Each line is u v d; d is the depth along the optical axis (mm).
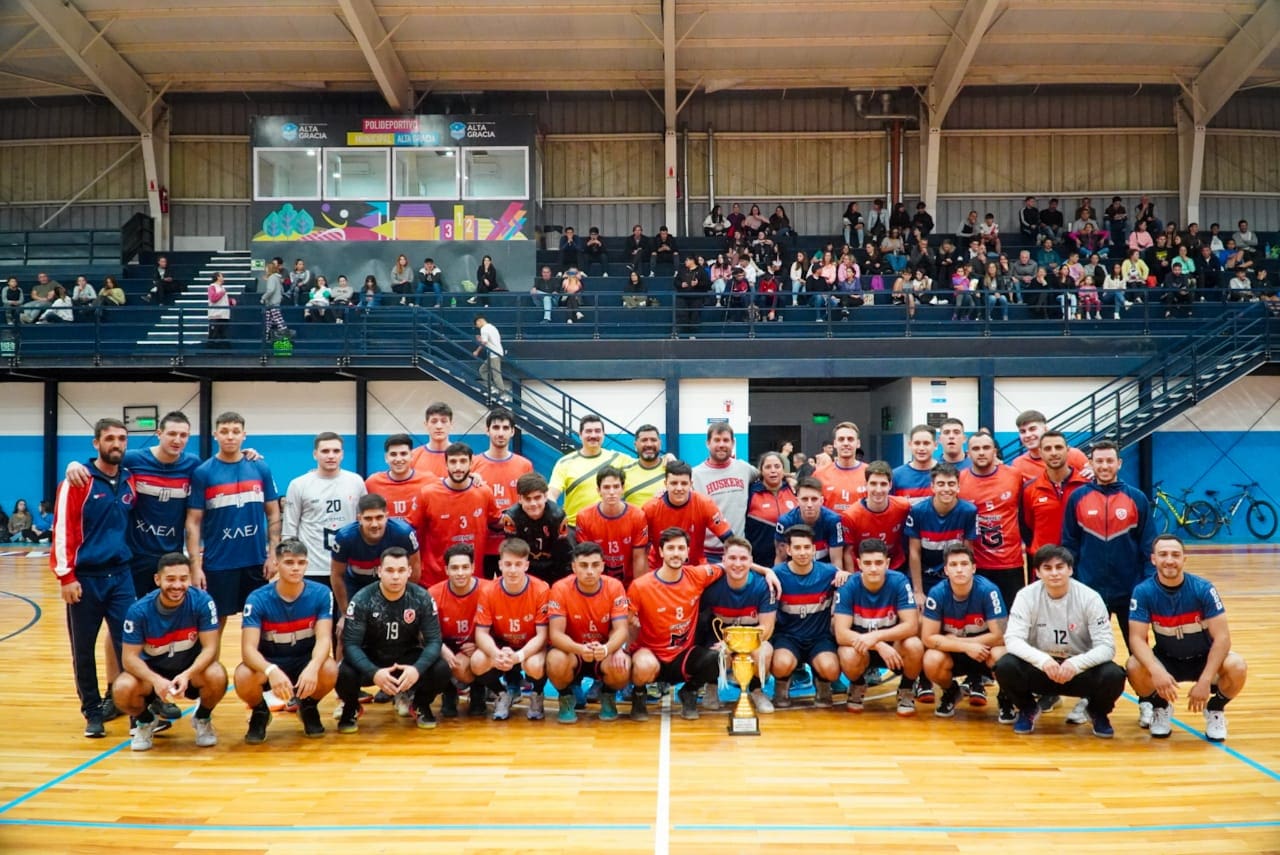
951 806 4711
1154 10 18688
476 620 6379
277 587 6016
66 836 4359
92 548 6062
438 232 19938
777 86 21406
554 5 18562
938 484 6789
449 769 5348
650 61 20656
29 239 21016
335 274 19844
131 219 21312
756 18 19000
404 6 18562
